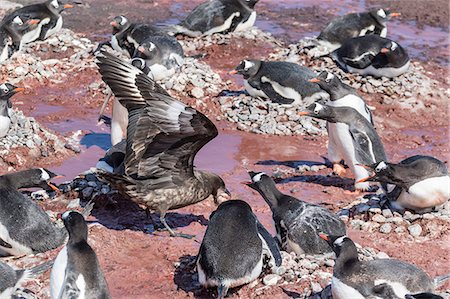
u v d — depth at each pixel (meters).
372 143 16.66
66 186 15.93
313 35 28.45
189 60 23.55
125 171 13.75
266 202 15.05
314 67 24.19
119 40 24.75
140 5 31.50
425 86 23.28
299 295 12.32
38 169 14.66
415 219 15.17
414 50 27.23
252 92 21.89
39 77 22.77
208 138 13.17
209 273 12.12
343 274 11.64
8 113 17.61
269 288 12.43
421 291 11.66
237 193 16.69
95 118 20.69
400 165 15.03
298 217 13.58
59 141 18.41
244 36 26.92
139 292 12.77
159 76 21.81
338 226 13.52
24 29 23.83
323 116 16.73
